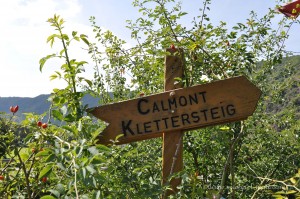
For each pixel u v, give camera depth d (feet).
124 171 6.79
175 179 6.79
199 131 10.11
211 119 6.97
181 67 7.79
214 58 9.52
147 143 10.16
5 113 6.91
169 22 9.96
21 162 6.54
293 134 13.19
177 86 7.62
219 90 7.00
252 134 13.12
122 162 6.91
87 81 7.11
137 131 7.16
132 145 8.96
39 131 6.48
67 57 6.94
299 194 6.21
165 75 7.76
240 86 6.90
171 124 7.10
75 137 6.02
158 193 5.98
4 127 6.84
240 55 10.05
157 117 7.16
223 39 10.75
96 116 7.23
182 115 7.09
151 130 7.14
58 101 6.97
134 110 7.23
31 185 6.76
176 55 7.82
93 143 5.90
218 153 10.11
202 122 6.99
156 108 7.20
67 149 5.14
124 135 7.17
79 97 7.06
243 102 6.86
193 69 9.00
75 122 6.48
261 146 13.07
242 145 11.57
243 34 11.14
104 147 5.21
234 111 6.88
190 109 7.08
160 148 9.96
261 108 13.04
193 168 10.20
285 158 12.50
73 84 7.05
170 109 7.14
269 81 13.01
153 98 7.24
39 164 6.67
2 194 6.75
